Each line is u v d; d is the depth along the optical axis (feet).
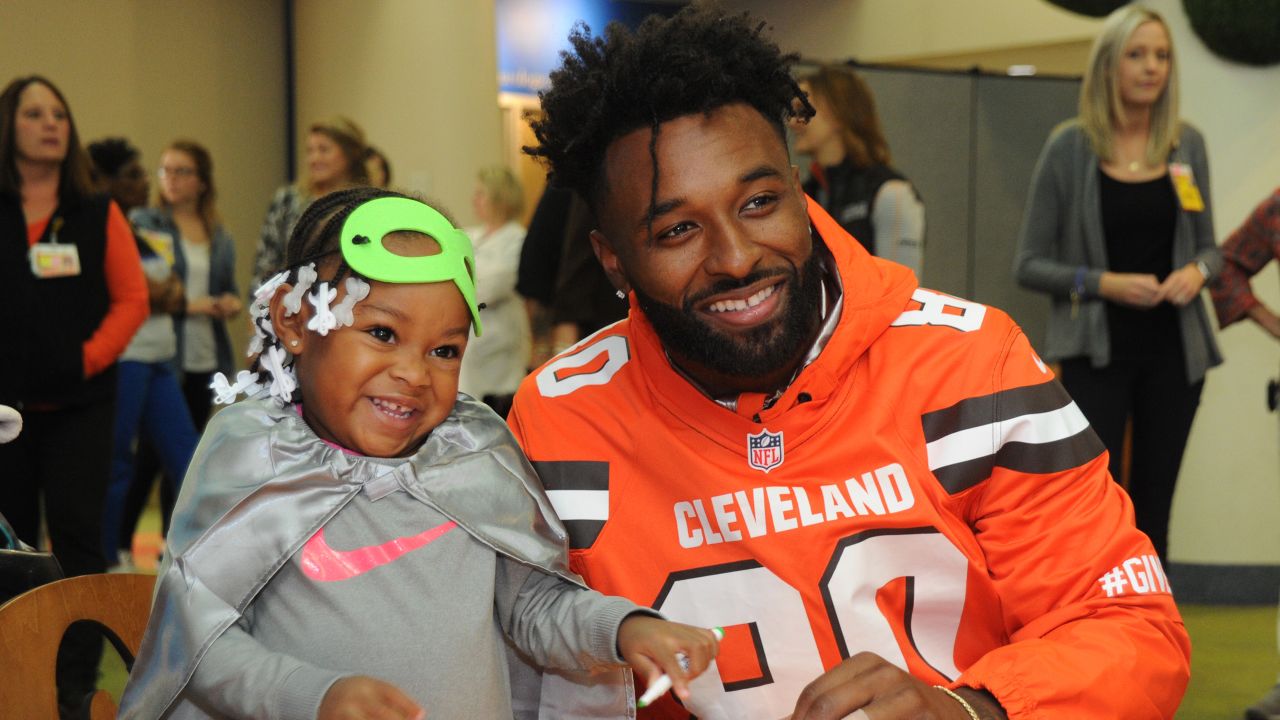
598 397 4.32
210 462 3.87
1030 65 22.66
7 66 21.66
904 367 4.13
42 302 9.48
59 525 9.66
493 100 20.94
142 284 10.19
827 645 3.99
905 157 18.99
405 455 4.12
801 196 4.00
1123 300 11.10
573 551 4.26
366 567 3.86
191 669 3.60
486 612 3.95
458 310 4.09
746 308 3.88
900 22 23.53
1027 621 4.05
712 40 3.88
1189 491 14.61
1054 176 11.65
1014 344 4.22
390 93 21.67
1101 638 3.80
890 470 4.05
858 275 4.16
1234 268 11.46
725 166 3.76
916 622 4.09
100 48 22.82
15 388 9.38
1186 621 13.30
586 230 9.94
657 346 4.20
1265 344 14.21
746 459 4.07
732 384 4.09
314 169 15.21
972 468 4.08
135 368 14.76
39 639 3.86
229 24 24.56
